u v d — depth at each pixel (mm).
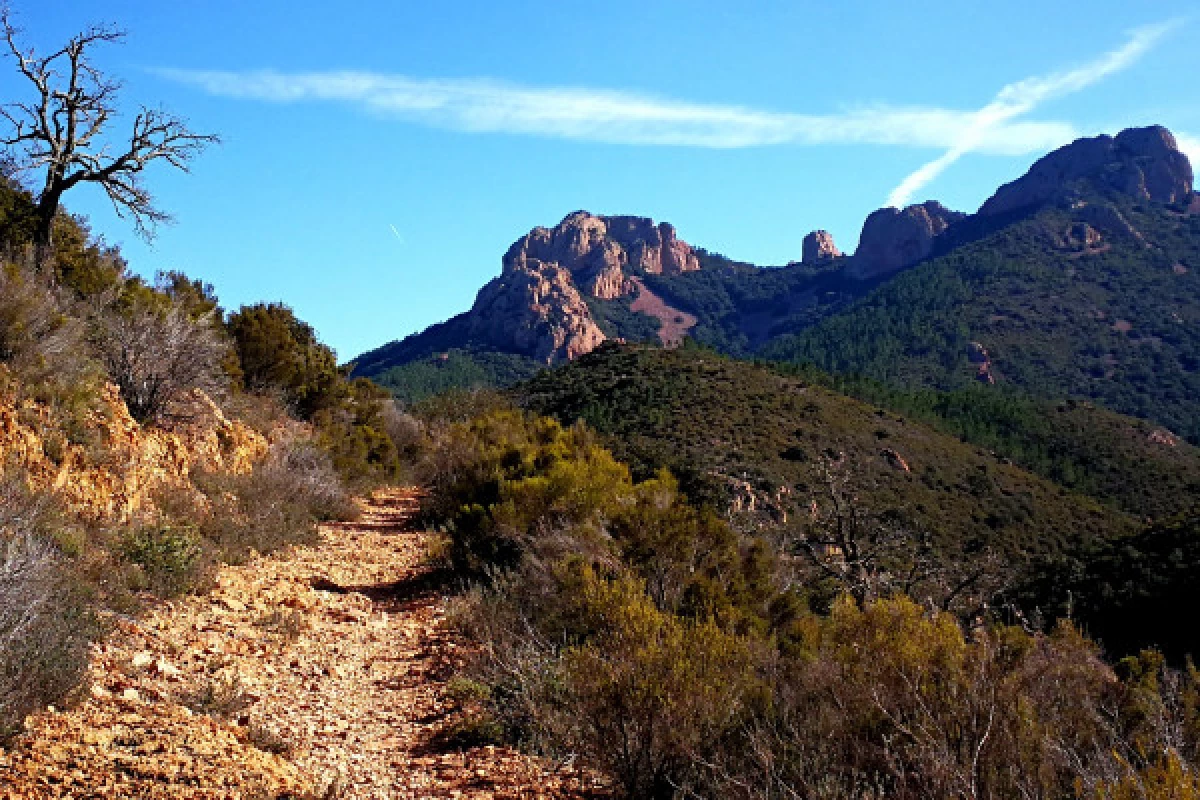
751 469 42656
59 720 4496
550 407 58219
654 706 4832
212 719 5176
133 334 11539
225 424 13828
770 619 9117
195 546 9047
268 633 7727
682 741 4750
